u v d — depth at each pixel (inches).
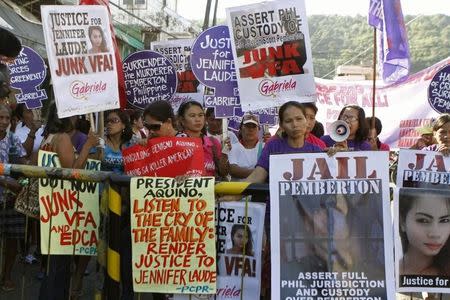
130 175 169.3
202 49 301.9
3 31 195.0
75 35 227.6
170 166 177.0
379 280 151.0
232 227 158.9
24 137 306.7
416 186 165.6
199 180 156.9
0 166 162.9
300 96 251.9
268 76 253.8
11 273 254.7
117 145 228.5
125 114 229.1
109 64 234.5
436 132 229.9
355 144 227.0
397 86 456.1
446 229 152.9
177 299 161.0
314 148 178.5
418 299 212.2
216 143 223.6
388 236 151.6
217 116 303.0
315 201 153.4
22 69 343.6
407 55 301.3
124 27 1010.1
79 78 227.1
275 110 346.0
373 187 152.4
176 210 156.7
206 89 350.3
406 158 166.1
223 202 159.0
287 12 252.1
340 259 152.1
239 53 255.8
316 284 151.9
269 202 162.2
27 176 163.5
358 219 152.4
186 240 156.3
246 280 158.4
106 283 162.7
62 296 175.6
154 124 190.1
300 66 251.6
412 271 153.7
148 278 156.9
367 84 466.9
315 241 152.7
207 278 156.0
